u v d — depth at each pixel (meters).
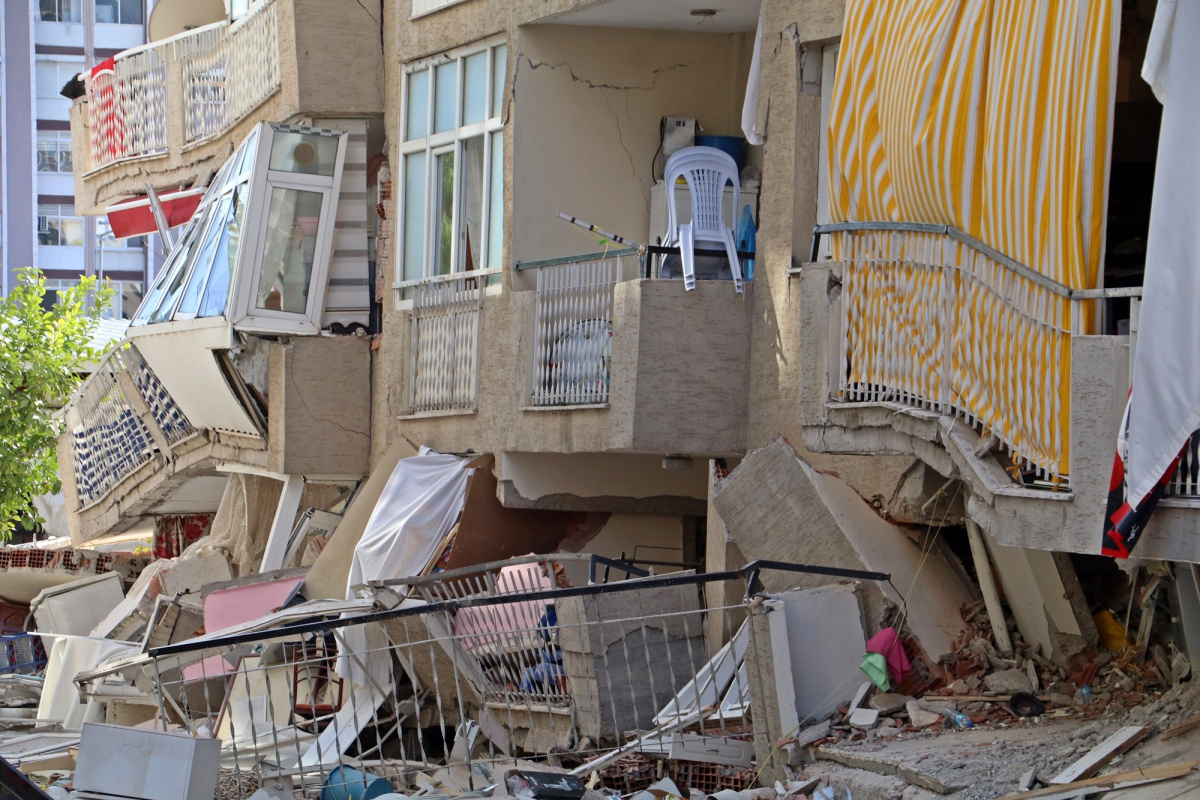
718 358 11.27
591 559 10.71
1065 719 7.70
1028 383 6.95
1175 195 5.96
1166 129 6.00
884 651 8.59
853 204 8.61
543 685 10.34
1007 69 7.25
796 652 8.53
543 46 13.34
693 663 10.00
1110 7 6.46
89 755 8.29
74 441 21.12
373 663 10.86
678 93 13.66
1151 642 8.11
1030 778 6.66
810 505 9.25
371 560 12.93
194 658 11.20
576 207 13.37
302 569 13.66
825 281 8.61
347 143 16.05
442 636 10.52
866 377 8.30
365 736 11.17
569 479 13.19
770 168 11.10
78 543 21.27
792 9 10.92
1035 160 6.95
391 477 13.45
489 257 13.65
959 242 7.59
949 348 7.60
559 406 12.25
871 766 7.54
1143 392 6.05
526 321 12.88
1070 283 6.66
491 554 13.26
